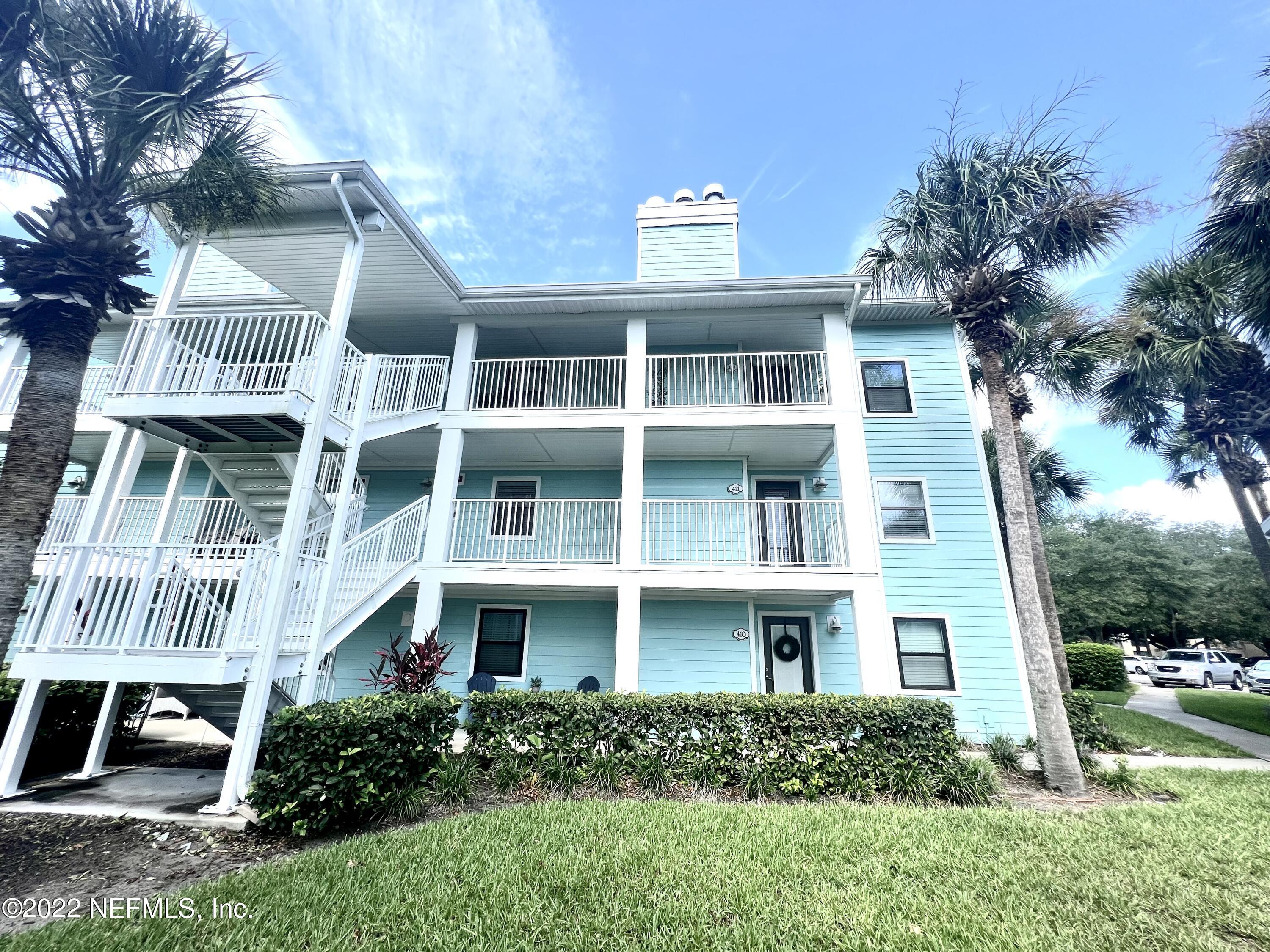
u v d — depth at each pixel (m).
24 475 4.77
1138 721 11.60
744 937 3.04
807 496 10.77
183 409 5.80
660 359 11.30
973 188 7.81
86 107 4.86
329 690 7.74
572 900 3.40
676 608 9.99
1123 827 4.95
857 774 6.08
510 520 10.45
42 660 4.98
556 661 9.90
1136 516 29.92
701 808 5.32
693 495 10.59
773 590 8.38
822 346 11.30
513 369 10.73
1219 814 5.38
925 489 10.43
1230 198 8.60
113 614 5.16
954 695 9.37
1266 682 20.06
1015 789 6.63
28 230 4.97
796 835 4.58
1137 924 3.27
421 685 7.27
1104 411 12.85
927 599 9.86
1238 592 26.69
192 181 5.45
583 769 6.16
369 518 11.12
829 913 3.32
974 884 3.76
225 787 5.00
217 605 5.81
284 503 7.80
